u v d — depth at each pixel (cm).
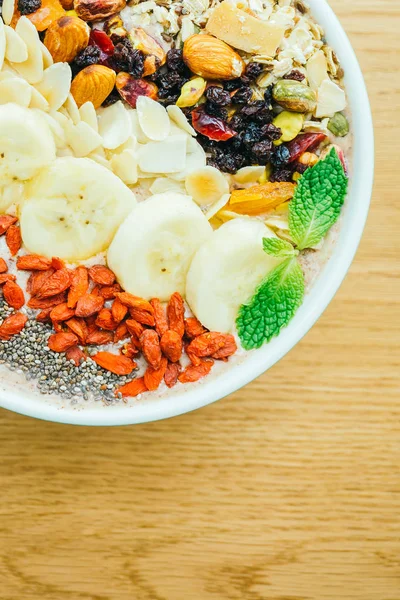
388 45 45
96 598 45
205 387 42
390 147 45
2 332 41
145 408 41
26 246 42
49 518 45
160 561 46
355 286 46
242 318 42
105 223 42
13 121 40
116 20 42
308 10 42
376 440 46
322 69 42
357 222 42
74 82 41
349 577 46
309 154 42
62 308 41
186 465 45
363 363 46
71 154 42
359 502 46
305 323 42
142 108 42
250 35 41
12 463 45
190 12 42
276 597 46
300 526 46
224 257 41
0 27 41
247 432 46
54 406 42
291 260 41
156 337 41
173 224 41
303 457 46
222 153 42
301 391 46
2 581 45
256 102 42
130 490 45
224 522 46
